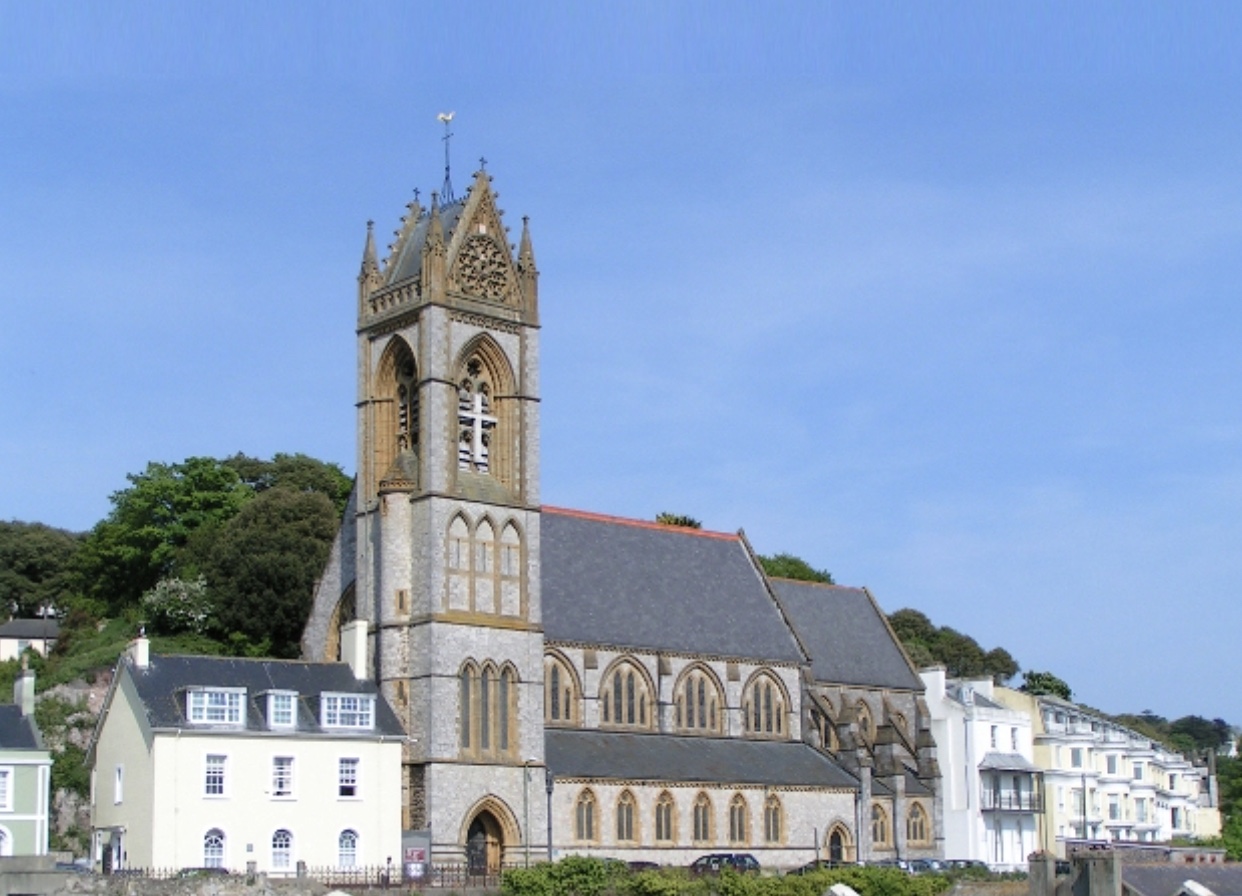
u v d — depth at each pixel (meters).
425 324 123.06
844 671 160.12
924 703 166.75
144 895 92.12
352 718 111.75
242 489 188.25
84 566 190.75
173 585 169.00
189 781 103.06
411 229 132.12
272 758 106.62
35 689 158.00
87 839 142.50
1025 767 169.50
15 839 111.19
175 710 105.00
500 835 119.50
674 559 149.25
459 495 121.81
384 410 127.00
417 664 118.25
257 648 166.88
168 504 185.00
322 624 129.75
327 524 173.25
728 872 104.69
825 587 168.62
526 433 127.31
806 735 149.50
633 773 127.62
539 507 126.94
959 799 164.62
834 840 142.38
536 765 121.62
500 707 121.12
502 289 128.38
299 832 106.88
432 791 114.94
